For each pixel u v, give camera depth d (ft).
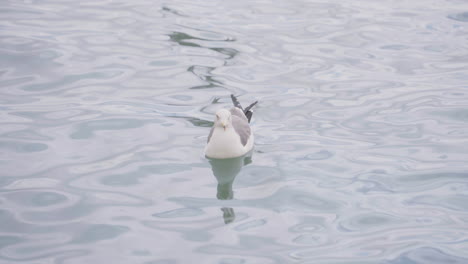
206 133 36.96
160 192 30.89
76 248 26.14
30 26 51.13
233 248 26.37
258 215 28.99
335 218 28.66
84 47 47.93
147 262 25.30
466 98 41.27
